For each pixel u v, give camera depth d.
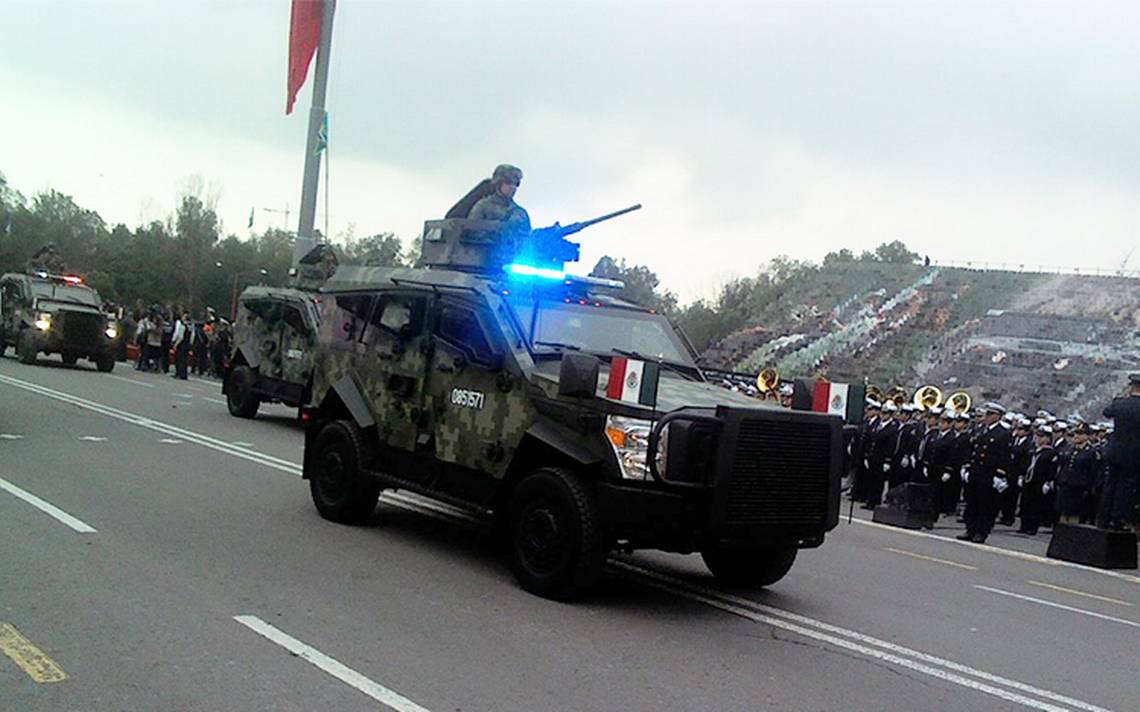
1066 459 16.50
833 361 43.56
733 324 54.09
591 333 9.03
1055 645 8.16
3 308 32.12
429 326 9.42
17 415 16.50
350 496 9.95
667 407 7.55
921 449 18.06
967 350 41.06
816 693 6.19
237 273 68.56
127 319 39.91
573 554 7.66
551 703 5.54
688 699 5.82
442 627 6.83
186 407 21.20
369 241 65.81
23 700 4.96
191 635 6.14
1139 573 13.55
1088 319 40.62
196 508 10.12
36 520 8.84
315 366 10.91
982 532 15.33
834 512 8.04
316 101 23.11
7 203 82.44
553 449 7.96
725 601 8.50
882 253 68.81
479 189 11.22
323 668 5.77
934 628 8.27
